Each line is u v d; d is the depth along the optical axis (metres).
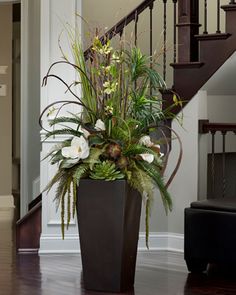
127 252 4.89
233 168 7.26
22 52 7.74
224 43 6.06
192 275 5.40
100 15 7.92
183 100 6.20
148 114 5.00
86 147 4.79
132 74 4.91
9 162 9.78
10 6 9.65
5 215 8.91
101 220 4.84
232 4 6.00
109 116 4.86
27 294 4.79
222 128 6.14
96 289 4.89
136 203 4.91
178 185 6.28
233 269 5.62
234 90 6.50
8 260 5.91
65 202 6.11
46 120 6.17
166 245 6.35
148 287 5.00
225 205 5.36
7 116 9.75
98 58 4.96
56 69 6.18
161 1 7.78
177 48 6.61
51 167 6.15
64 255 6.11
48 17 6.17
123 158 4.83
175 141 6.26
